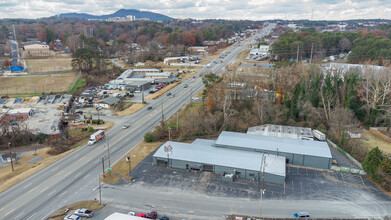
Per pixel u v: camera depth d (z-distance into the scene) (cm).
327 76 12669
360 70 15312
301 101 11906
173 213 6581
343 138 10012
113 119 13012
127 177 8112
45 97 16350
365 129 11562
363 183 7738
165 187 7625
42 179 8025
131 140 10694
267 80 14425
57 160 9181
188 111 13288
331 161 8425
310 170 8438
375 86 12244
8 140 10762
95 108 14750
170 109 13975
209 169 8381
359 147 9325
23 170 8638
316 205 6825
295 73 14212
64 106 14725
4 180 8038
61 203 6962
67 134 11631
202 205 6869
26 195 7269
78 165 8831
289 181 7856
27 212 6606
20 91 17638
